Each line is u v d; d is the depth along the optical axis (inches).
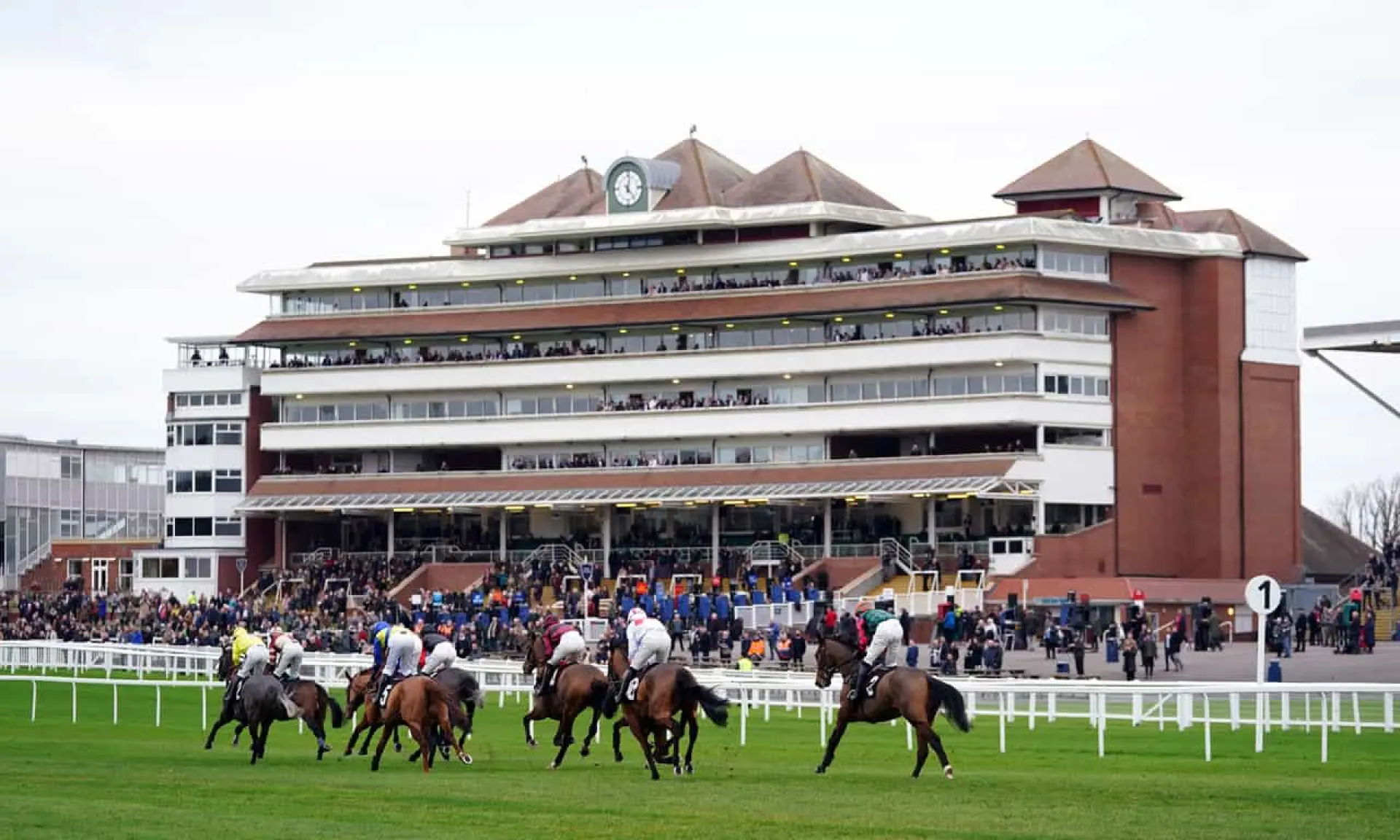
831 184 5295.3
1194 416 4940.9
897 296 4896.7
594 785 1710.1
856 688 1779.0
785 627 4030.5
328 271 5585.6
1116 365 4862.2
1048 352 4763.8
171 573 5738.2
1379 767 1876.2
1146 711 2578.7
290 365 5605.3
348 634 4101.9
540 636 2098.9
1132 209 5182.1
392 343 5516.7
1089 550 4714.6
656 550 5000.0
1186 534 4928.6
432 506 5280.5
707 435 5123.0
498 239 5442.9
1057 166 5187.0
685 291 5221.5
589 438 5255.9
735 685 2456.9
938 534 4803.2
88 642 4247.0
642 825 1437.0
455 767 1911.9
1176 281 4980.3
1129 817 1476.4
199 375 5743.1
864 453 5068.9
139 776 1795.0
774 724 2600.9
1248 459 4938.5
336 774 1830.7
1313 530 5452.8
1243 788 1659.7
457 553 5226.4
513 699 3100.4
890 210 5305.1
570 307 5324.8
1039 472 4694.9
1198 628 3978.8
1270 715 2610.7
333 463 5634.8
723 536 5078.7
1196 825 1434.5
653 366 5172.2
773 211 5162.4
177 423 5753.0
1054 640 3762.3
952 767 1796.3
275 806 1549.0
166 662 3700.8
